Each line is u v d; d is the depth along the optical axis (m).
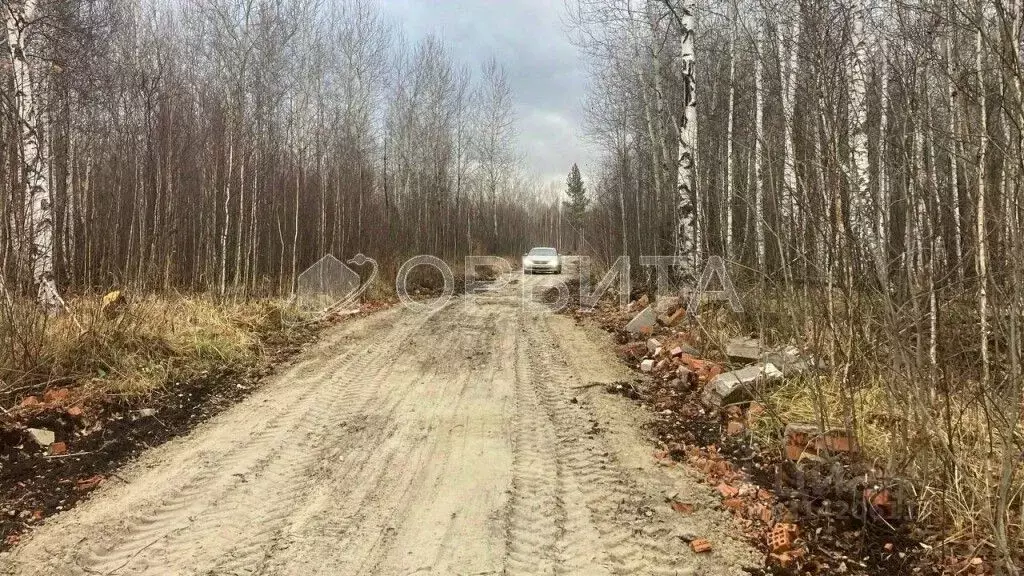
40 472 4.49
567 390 6.73
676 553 3.43
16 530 3.66
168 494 4.13
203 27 14.99
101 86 12.40
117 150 13.05
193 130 13.64
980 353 3.92
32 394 5.75
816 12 5.69
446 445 5.06
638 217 15.16
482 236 33.03
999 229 3.37
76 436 5.16
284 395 6.49
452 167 28.03
